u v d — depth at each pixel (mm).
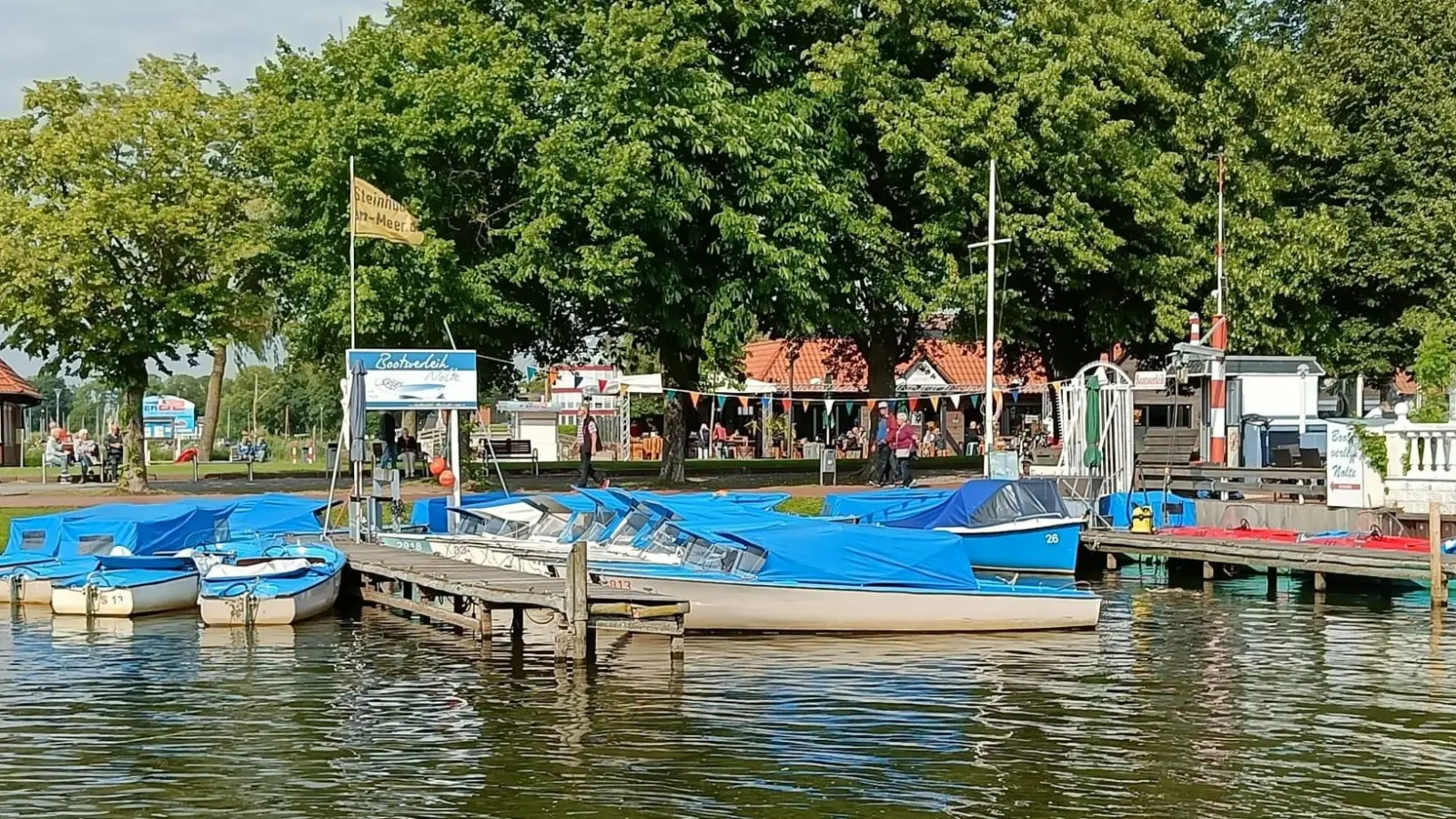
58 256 40094
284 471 54594
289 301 44844
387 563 27953
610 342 50344
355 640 24938
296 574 27562
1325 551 29297
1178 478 36938
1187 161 48188
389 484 34531
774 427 71188
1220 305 43312
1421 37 48906
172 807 15094
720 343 43375
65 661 22969
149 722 18703
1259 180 47500
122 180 41938
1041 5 45438
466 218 43281
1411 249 47250
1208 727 18438
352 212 35469
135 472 43469
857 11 45781
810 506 38938
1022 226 44719
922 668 22234
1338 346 49781
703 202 41531
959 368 75500
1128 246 47844
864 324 45375
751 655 23281
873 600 25188
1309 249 47125
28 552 31438
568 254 41500
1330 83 49688
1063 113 44031
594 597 22391
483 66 41812
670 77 41469
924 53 45375
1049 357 54031
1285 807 15148
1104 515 35781
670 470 45156
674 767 16484
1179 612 28203
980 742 17656
